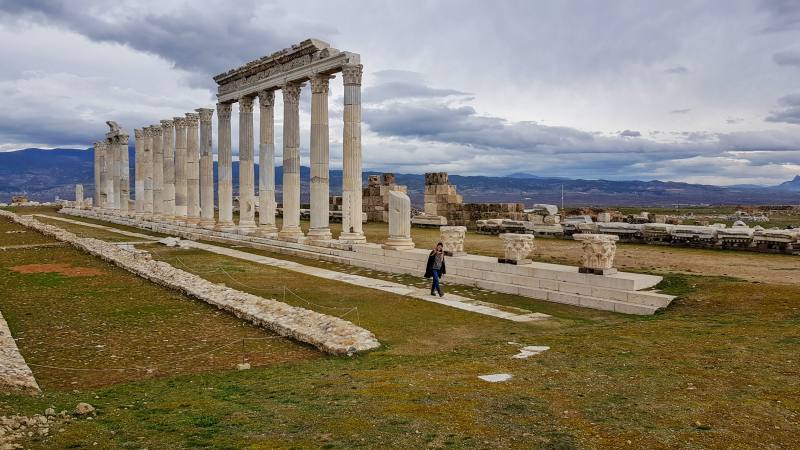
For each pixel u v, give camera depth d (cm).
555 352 1502
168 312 2152
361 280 2841
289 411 1109
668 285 2209
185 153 5525
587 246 2259
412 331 1866
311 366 1491
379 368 1438
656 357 1383
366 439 956
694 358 1352
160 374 1434
